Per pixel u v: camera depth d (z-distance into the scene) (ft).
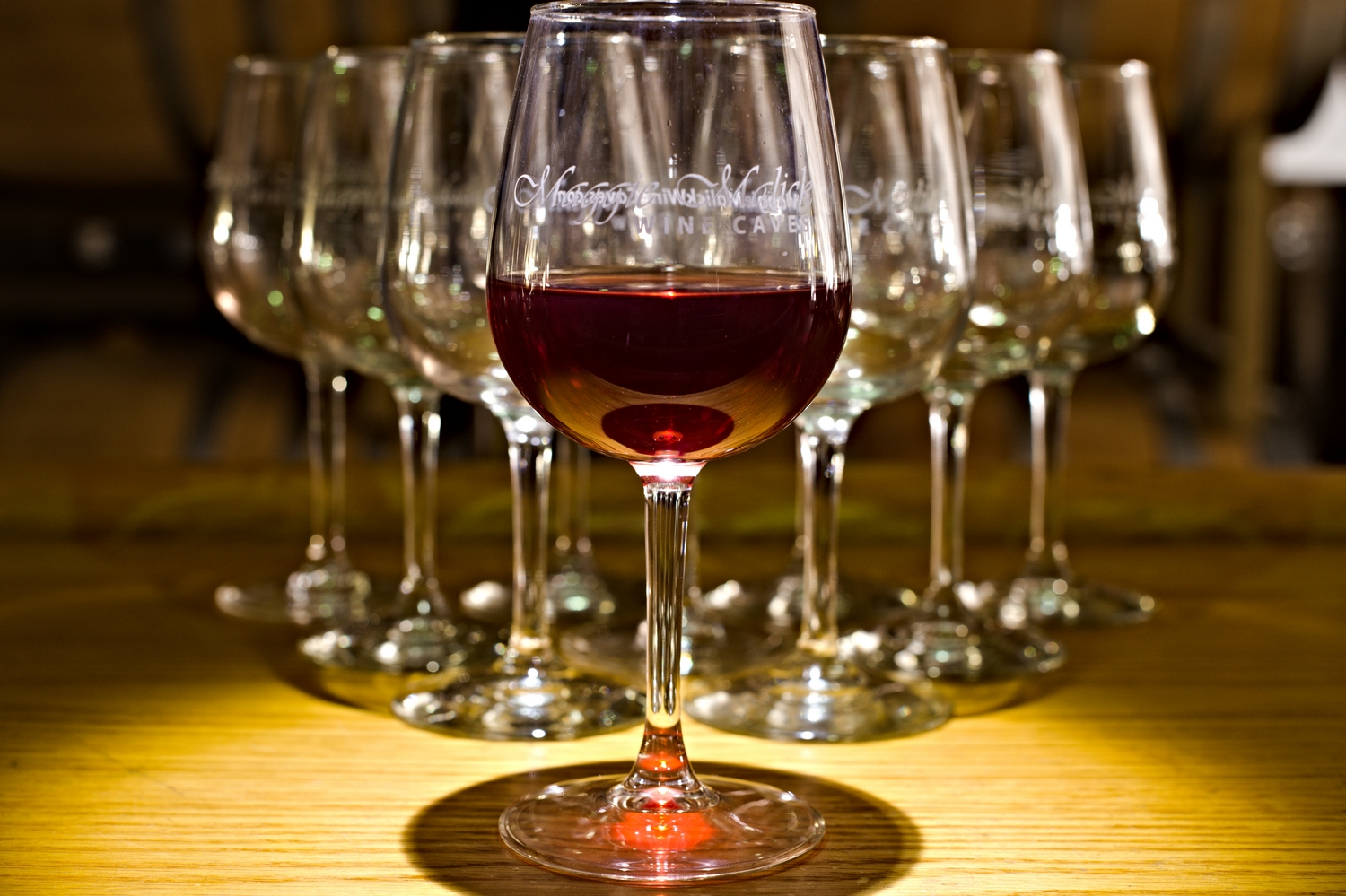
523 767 2.31
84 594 3.27
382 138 3.12
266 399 7.48
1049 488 3.79
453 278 2.60
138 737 2.40
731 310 1.94
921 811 2.14
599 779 2.22
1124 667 2.83
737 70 1.98
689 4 1.99
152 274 8.33
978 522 3.94
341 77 3.13
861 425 7.29
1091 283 3.74
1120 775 2.28
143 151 7.96
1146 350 7.79
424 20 7.65
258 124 3.88
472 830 2.06
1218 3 7.57
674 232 1.98
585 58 1.99
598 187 1.99
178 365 7.75
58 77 7.69
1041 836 2.06
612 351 1.95
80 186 8.19
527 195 2.02
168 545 3.75
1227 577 3.51
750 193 1.98
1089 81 3.75
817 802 2.18
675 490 2.14
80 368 7.75
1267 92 7.77
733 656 3.16
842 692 2.62
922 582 3.56
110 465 3.93
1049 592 3.31
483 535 3.88
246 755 2.33
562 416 2.06
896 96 2.59
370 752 2.36
